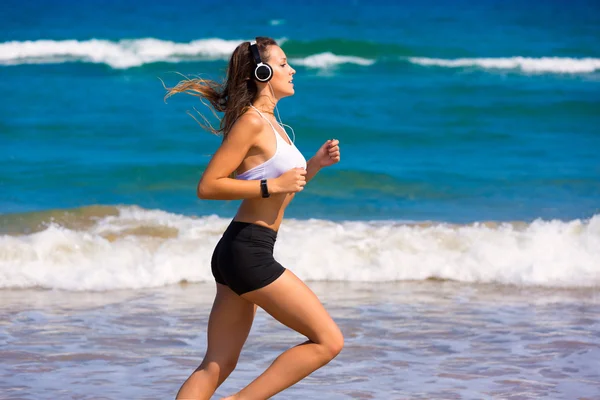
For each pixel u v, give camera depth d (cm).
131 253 1653
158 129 3272
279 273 786
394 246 1708
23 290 1491
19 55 4566
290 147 808
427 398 958
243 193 767
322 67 4631
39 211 2022
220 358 816
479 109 3712
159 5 6525
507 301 1428
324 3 6856
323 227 1870
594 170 2770
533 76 4491
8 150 2947
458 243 1734
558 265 1600
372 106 3728
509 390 986
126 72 4375
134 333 1231
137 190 2484
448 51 5147
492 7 6762
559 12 6594
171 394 971
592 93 4050
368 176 2630
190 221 1945
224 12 6388
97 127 3294
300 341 1208
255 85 820
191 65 4572
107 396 961
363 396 966
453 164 2859
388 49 4881
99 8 6281
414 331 1244
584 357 1120
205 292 1496
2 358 1102
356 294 1481
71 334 1220
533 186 2553
